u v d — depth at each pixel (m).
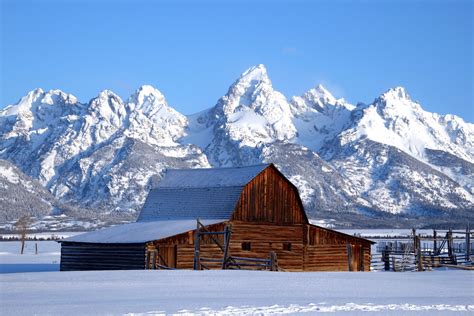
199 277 43.94
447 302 32.12
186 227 62.66
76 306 30.02
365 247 72.06
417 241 69.25
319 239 69.88
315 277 45.50
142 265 59.62
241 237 65.69
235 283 40.44
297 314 28.02
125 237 62.72
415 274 50.56
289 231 68.56
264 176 68.25
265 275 46.12
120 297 33.53
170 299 32.66
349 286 39.81
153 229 64.31
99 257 63.22
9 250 132.50
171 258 60.50
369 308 29.66
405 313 28.61
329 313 28.34
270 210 67.88
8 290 36.75
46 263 83.56
